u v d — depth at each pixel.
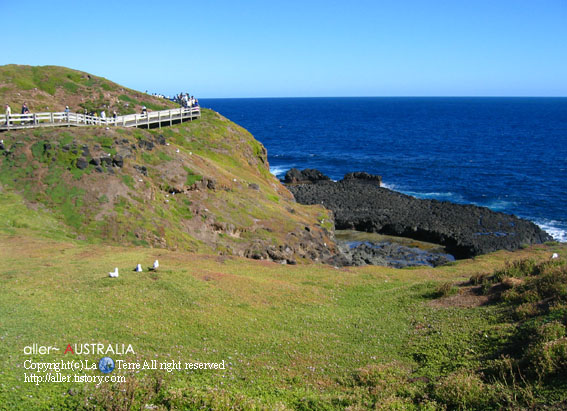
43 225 34.50
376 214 62.72
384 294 26.56
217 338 18.42
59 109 63.91
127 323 18.73
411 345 18.22
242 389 14.20
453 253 52.38
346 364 16.80
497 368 13.91
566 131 178.62
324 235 49.81
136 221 37.53
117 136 45.00
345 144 146.25
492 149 131.00
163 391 13.01
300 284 28.22
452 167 103.62
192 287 23.81
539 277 21.72
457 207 64.62
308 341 18.81
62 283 22.83
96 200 38.28
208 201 45.81
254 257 40.84
